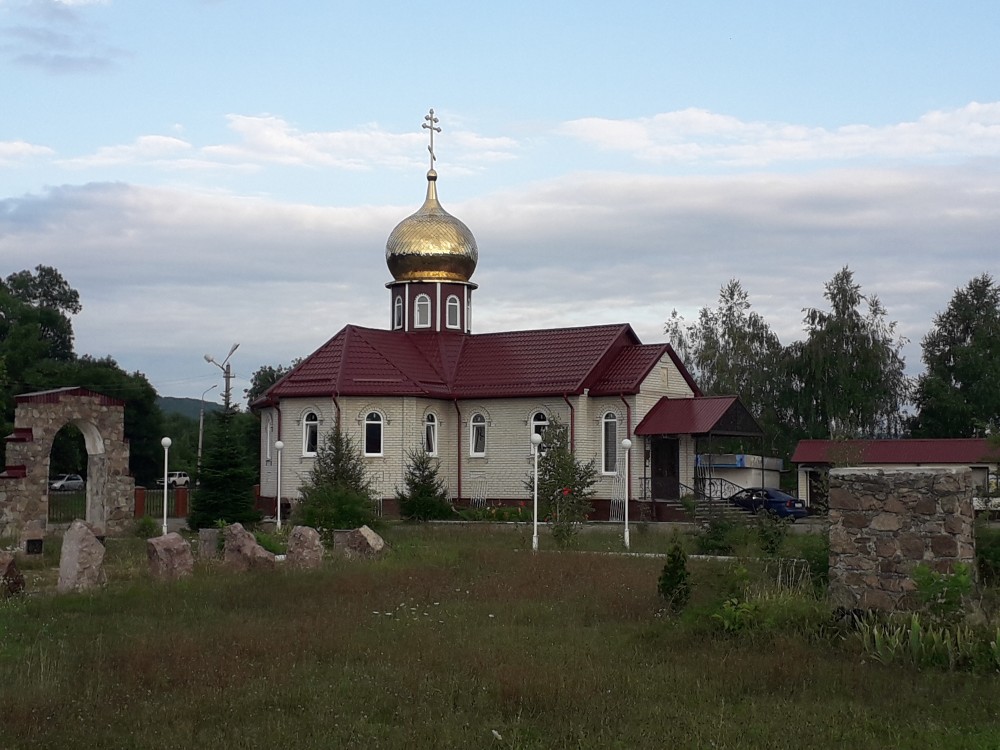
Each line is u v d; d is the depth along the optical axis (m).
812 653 13.59
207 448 37.28
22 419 34.62
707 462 45.75
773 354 64.19
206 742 10.15
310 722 10.78
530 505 43.53
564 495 32.66
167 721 10.86
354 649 14.18
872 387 60.88
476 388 44.94
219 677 12.57
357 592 19.38
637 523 38.62
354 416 43.41
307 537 24.03
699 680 12.41
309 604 18.14
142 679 12.45
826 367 60.84
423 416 44.50
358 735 10.32
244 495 37.03
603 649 14.28
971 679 12.40
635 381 42.84
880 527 15.20
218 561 24.28
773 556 20.11
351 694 11.88
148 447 78.06
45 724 10.71
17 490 34.06
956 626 13.62
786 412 63.78
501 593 19.31
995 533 18.19
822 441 46.84
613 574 21.28
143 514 45.25
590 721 10.77
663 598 17.36
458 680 12.41
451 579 21.12
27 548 28.09
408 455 43.75
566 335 46.03
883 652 13.38
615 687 12.07
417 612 17.61
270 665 13.18
